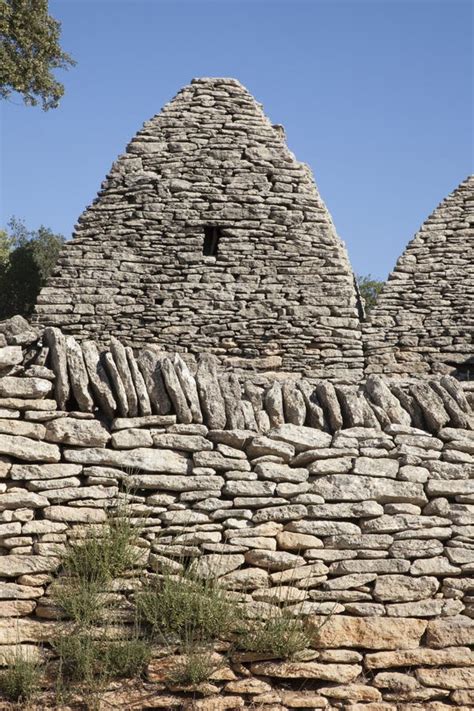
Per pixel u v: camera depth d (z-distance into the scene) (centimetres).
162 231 1900
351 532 738
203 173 1930
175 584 710
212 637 712
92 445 732
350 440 759
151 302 1869
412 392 794
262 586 726
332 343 1844
